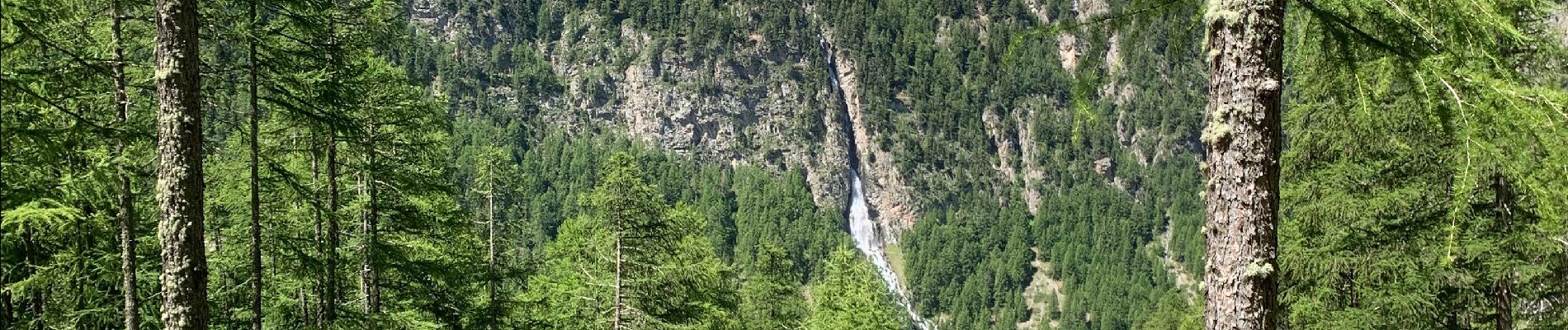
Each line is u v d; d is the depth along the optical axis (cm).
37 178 920
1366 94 649
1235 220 643
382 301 1925
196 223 856
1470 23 577
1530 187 571
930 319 15138
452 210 1973
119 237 1270
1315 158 1327
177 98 841
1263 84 632
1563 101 536
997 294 15212
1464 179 599
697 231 2500
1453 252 1155
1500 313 1191
